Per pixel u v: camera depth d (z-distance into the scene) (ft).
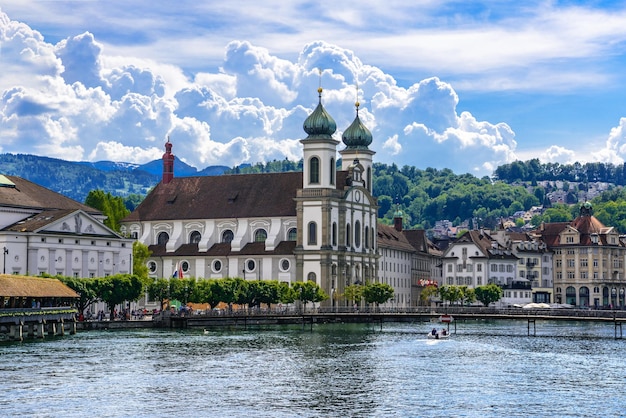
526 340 647.56
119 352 526.98
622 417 350.23
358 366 479.82
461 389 406.41
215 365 479.00
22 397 378.32
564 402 377.09
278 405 369.91
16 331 584.40
